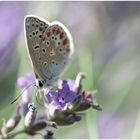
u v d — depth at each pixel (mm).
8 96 284
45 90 218
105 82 302
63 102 215
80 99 215
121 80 305
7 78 291
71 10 327
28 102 225
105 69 307
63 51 222
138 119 276
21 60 282
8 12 311
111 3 333
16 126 224
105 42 325
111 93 301
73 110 216
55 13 317
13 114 253
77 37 326
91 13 331
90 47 323
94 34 328
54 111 217
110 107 299
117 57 314
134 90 305
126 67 310
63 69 222
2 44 301
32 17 217
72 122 218
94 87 280
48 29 220
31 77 227
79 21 328
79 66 285
